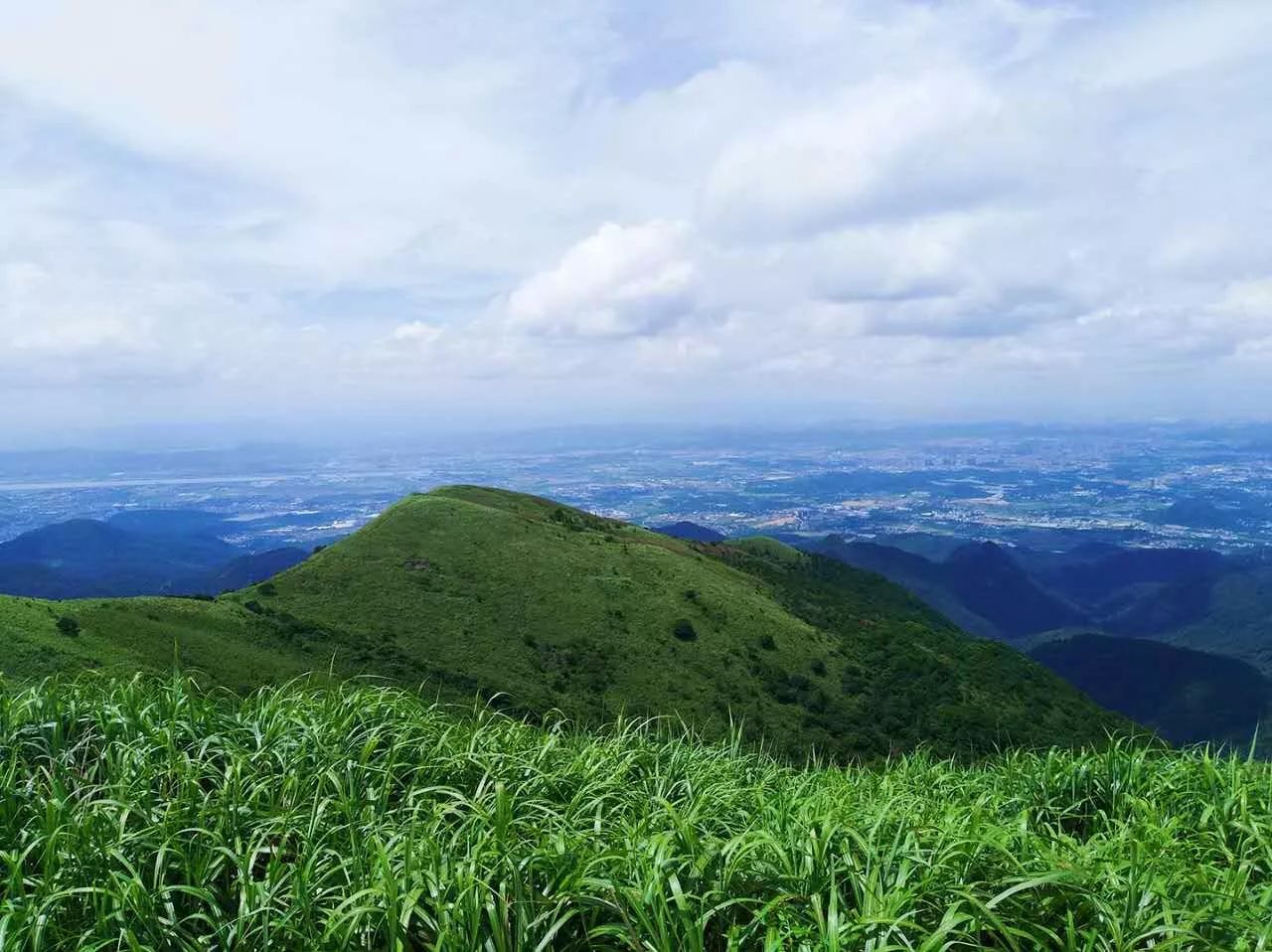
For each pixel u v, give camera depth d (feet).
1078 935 13.80
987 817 19.47
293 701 25.44
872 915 12.75
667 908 13.53
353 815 18.62
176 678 25.73
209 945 14.62
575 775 22.11
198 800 19.16
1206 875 16.35
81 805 18.40
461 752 22.41
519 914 13.70
